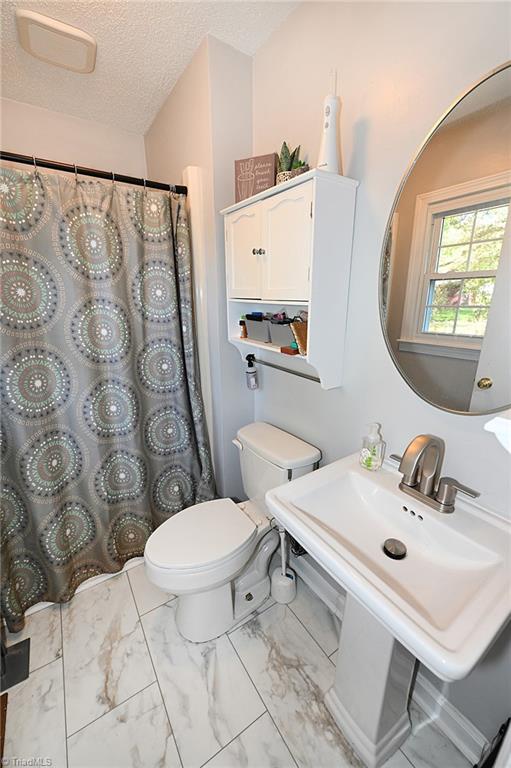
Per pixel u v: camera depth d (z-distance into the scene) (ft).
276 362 5.17
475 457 2.87
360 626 3.08
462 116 2.52
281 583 4.86
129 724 3.54
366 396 3.79
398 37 2.87
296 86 4.03
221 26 4.13
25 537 4.62
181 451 5.90
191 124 5.04
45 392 4.41
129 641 4.40
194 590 3.95
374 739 3.17
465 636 1.86
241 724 3.54
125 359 4.93
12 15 3.96
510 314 2.45
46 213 4.04
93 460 4.98
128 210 4.61
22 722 3.57
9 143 5.92
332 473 3.51
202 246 5.16
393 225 3.10
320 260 3.38
